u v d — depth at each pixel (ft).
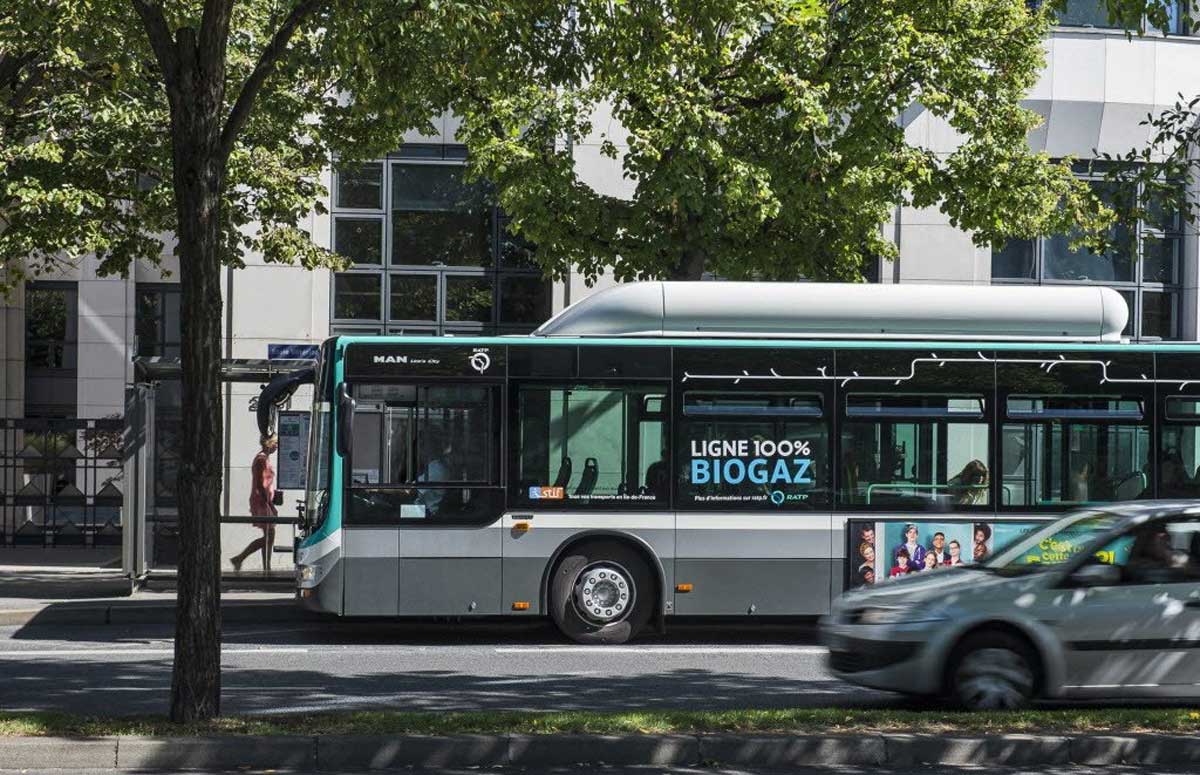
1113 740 27.71
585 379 46.91
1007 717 29.81
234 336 70.95
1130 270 75.66
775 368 47.01
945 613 32.14
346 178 72.54
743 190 50.80
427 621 52.39
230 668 40.24
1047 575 32.55
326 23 36.55
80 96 54.85
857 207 54.80
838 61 52.90
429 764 26.86
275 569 66.74
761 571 46.65
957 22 53.98
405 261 72.90
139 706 33.55
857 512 46.85
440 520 46.39
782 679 39.09
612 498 46.65
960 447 47.11
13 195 53.06
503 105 52.80
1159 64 73.97
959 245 73.26
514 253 73.36
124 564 57.06
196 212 28.91
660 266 55.01
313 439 47.67
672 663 42.14
